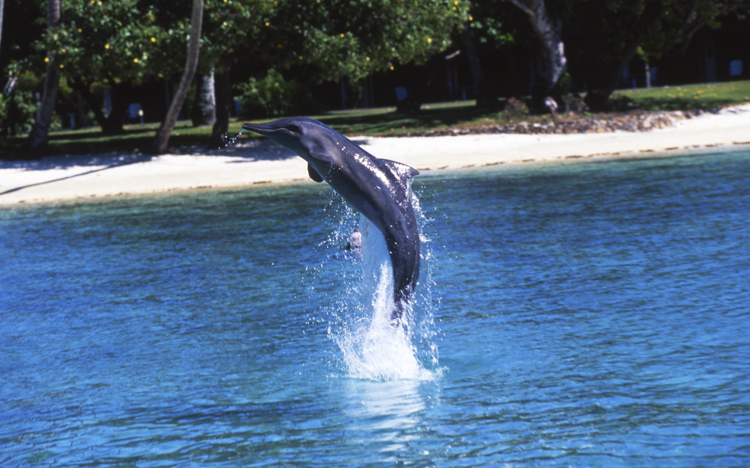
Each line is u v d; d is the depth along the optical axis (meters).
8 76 72.19
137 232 28.03
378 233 15.04
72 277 21.34
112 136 65.19
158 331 16.20
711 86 73.69
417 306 16.98
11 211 35.41
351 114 74.62
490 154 47.25
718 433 10.55
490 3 64.25
